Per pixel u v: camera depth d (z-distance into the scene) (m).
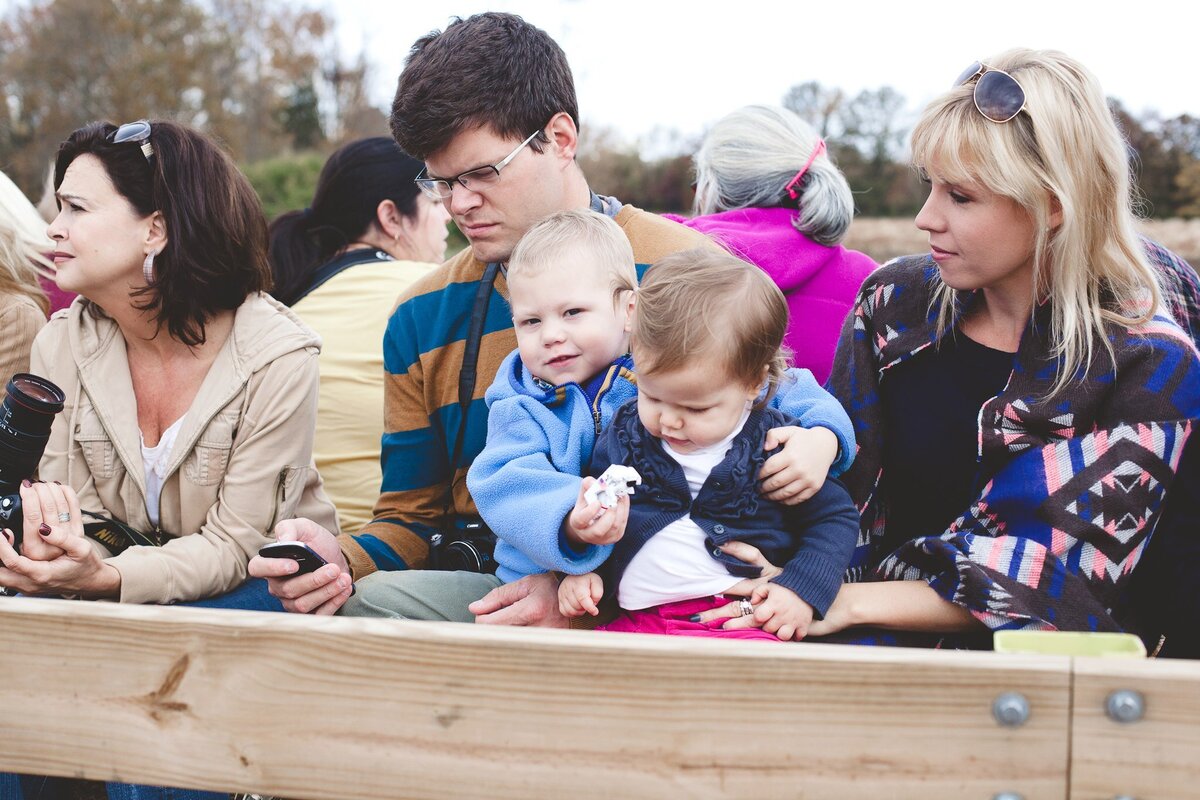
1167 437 1.99
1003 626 1.97
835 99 23.92
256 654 1.53
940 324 2.25
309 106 46.81
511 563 2.31
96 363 2.65
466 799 1.48
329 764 1.52
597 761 1.44
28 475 2.27
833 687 1.37
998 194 1.99
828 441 2.09
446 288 2.77
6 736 1.64
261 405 2.62
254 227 2.67
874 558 2.35
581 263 2.19
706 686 1.40
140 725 1.59
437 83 2.49
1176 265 2.55
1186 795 1.30
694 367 1.93
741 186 3.38
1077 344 2.03
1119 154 2.00
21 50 41.78
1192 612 2.12
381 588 2.48
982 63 2.07
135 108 39.66
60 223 2.54
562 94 2.61
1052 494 2.02
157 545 2.67
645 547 2.07
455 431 2.73
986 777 1.34
